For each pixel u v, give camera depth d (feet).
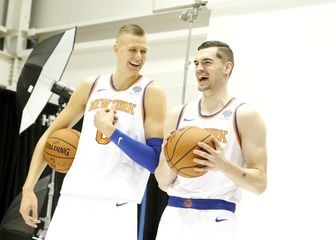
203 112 8.17
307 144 13.24
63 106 12.39
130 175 8.36
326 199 12.62
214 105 8.10
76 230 8.11
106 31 19.69
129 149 7.94
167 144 7.39
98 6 19.99
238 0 15.35
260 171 7.48
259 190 7.44
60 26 20.49
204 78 8.05
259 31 14.78
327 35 13.79
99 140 8.40
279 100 13.92
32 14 21.90
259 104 14.11
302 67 13.88
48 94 12.31
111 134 7.94
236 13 15.33
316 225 12.56
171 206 7.90
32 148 19.81
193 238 7.49
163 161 7.98
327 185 12.70
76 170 8.41
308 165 13.07
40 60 12.52
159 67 17.69
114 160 8.28
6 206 19.36
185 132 7.27
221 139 7.79
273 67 14.26
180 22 17.66
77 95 9.27
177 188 7.86
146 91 8.63
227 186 7.67
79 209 8.20
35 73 12.48
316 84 13.57
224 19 15.44
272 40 14.52
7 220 14.37
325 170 12.83
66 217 8.23
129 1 19.19
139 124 8.50
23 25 21.25
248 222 13.28
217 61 8.02
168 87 17.20
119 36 8.77
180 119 8.32
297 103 13.67
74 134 9.02
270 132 13.74
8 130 20.06
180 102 16.83
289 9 14.55
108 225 8.03
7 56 21.03
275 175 13.35
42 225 14.08
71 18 20.65
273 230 12.98
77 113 9.34
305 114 13.48
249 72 14.52
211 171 7.64
